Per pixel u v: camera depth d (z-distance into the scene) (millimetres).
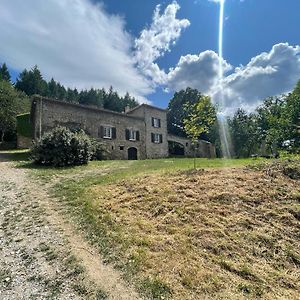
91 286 3885
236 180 7961
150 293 3691
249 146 43031
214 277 3982
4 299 3650
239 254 4609
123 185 8836
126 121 28062
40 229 5945
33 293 3779
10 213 6957
